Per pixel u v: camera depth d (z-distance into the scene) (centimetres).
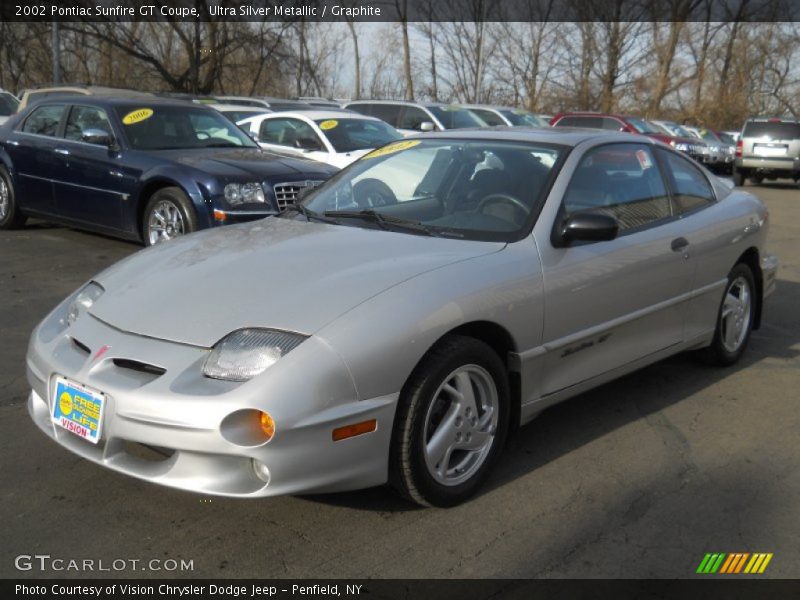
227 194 723
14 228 923
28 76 3067
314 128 1076
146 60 2852
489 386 337
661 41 3800
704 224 470
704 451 394
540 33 3744
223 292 317
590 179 408
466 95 3853
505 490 347
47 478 344
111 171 789
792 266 912
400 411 304
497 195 391
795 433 420
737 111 4050
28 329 555
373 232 376
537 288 352
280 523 315
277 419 275
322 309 298
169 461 290
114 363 303
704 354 516
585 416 434
